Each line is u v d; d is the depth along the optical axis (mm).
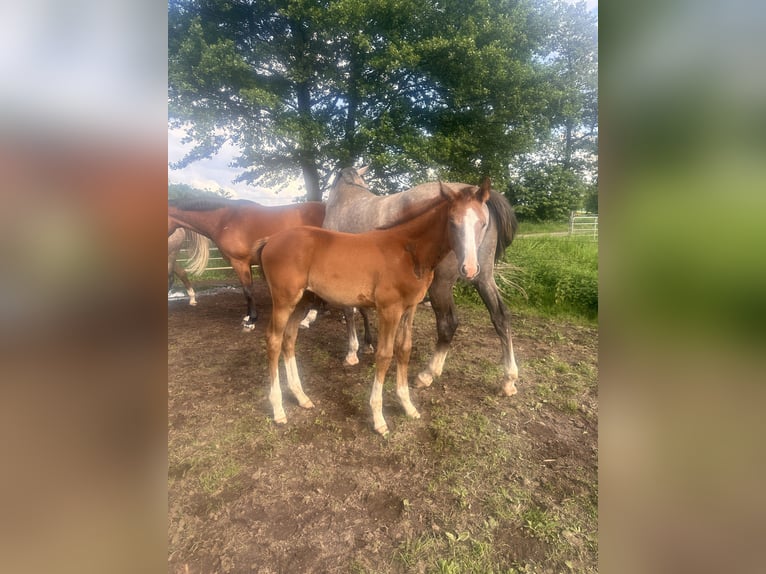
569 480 2447
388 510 2240
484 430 2947
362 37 7465
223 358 4461
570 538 2041
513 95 7945
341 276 2877
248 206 5359
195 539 2049
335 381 3828
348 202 4258
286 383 3805
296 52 8750
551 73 8367
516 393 3488
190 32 7848
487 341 4832
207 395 3578
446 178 8117
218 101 8492
